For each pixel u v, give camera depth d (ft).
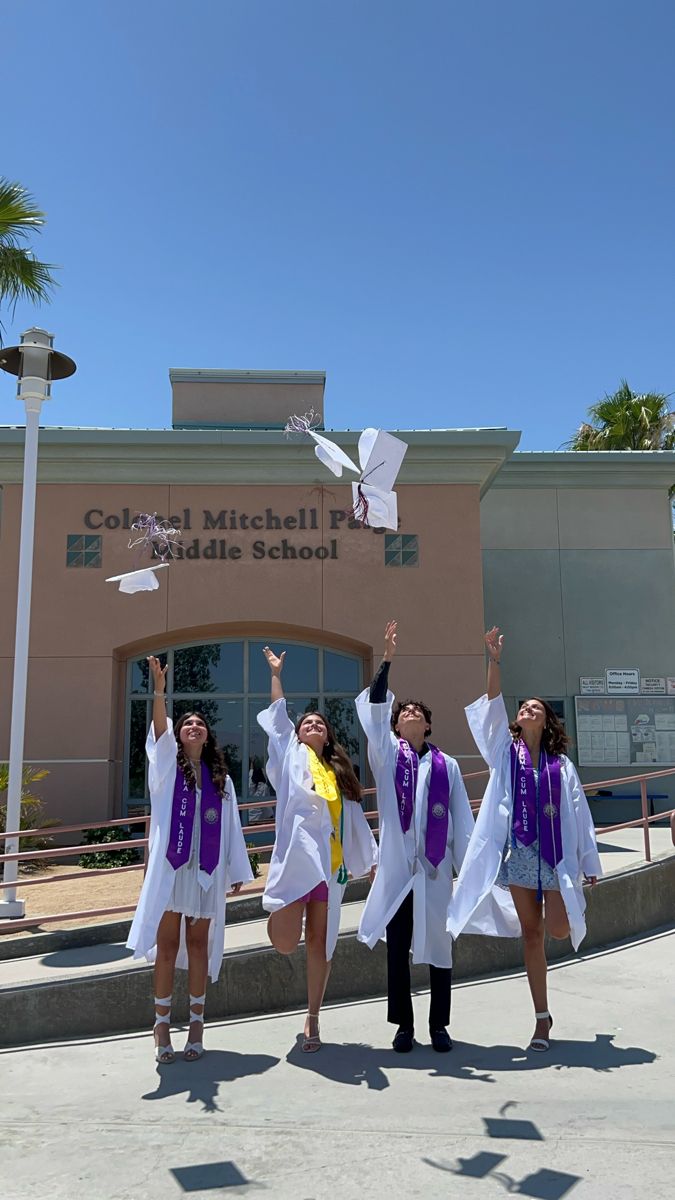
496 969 23.27
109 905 29.12
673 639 57.16
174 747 17.95
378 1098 14.58
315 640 48.11
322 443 18.34
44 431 45.70
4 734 44.19
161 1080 15.93
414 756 18.33
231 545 46.83
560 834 17.37
